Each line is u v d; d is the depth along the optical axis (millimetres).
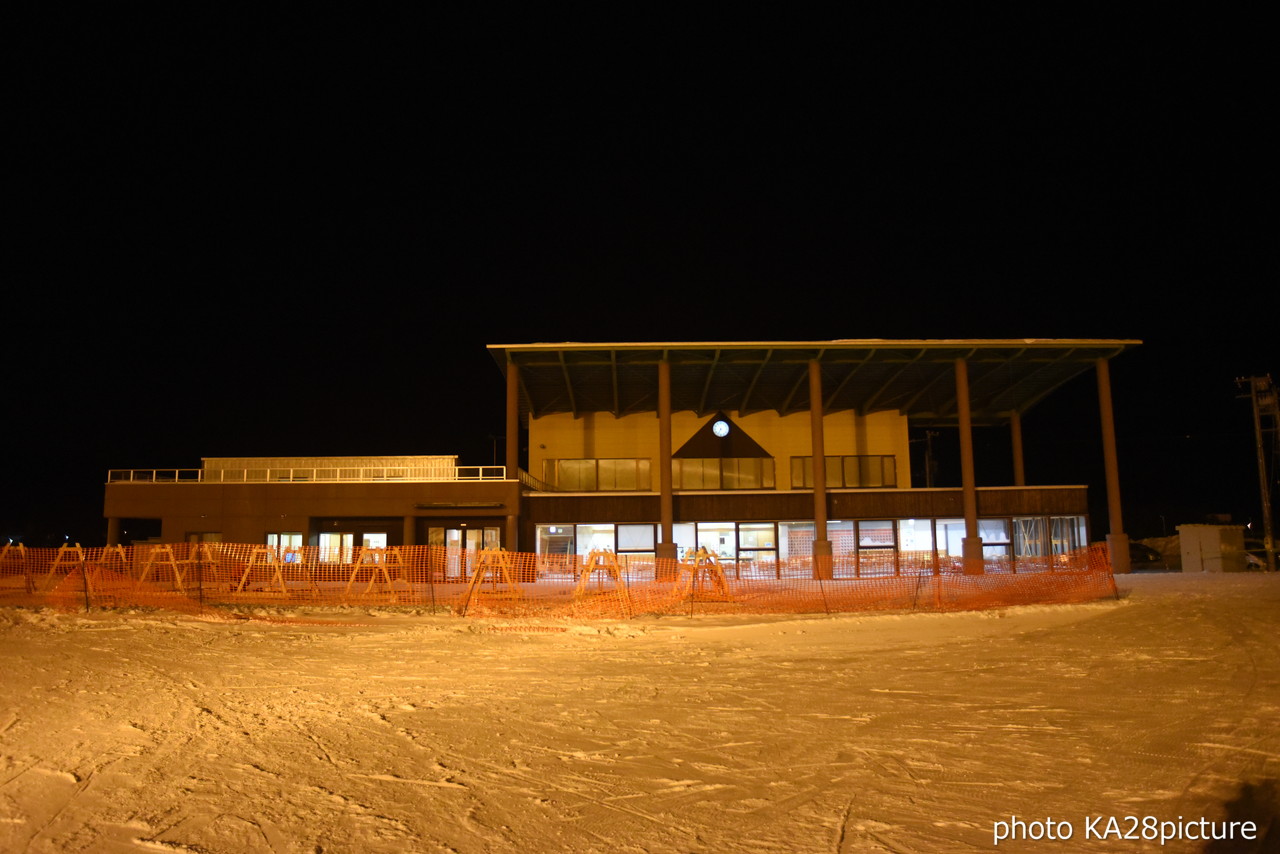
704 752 6691
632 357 34875
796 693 9109
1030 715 7832
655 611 19438
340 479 35188
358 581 29812
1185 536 35594
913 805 5383
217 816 5223
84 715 7797
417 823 5113
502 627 15781
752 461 43219
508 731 7422
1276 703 8109
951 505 36250
